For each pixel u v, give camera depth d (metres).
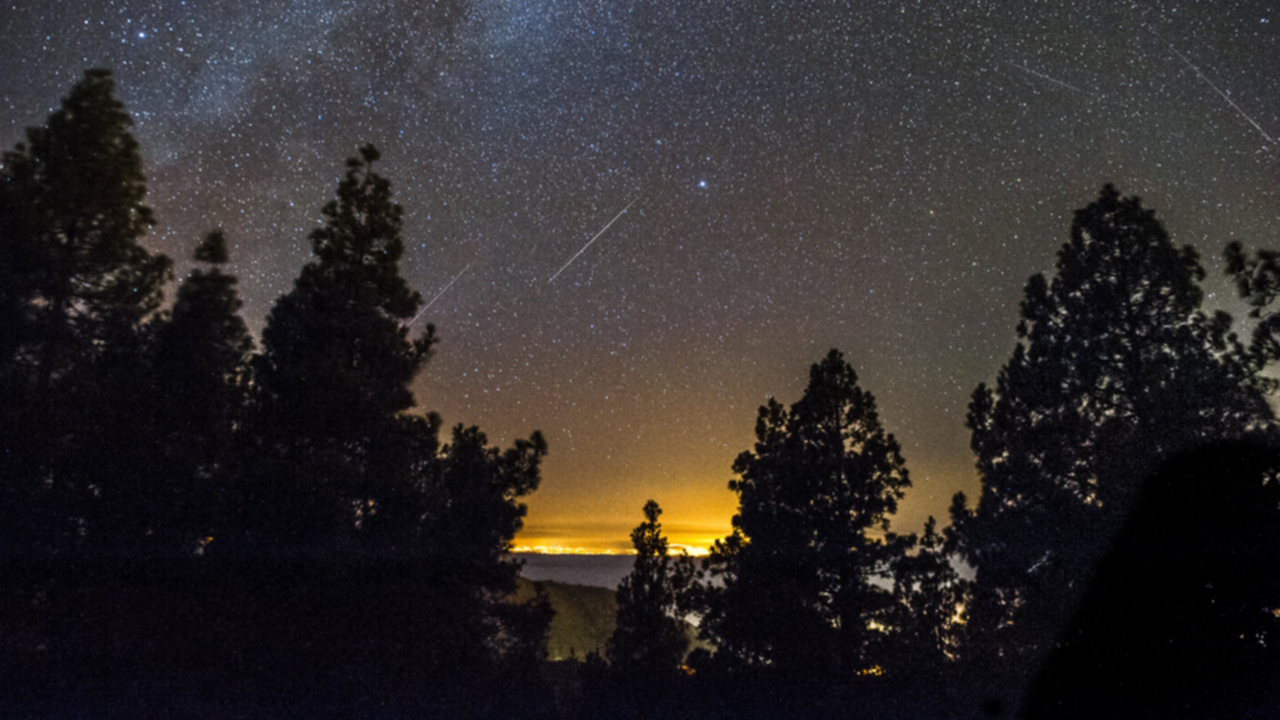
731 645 12.70
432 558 11.23
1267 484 8.06
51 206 10.02
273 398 11.21
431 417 12.73
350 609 10.16
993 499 10.98
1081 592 9.14
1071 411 10.29
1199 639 7.96
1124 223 10.16
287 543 9.98
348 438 11.52
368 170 12.75
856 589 12.37
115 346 10.44
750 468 13.72
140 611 9.34
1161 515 8.52
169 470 9.94
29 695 8.31
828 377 13.54
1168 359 9.45
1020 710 9.60
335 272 12.16
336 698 9.70
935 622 11.91
